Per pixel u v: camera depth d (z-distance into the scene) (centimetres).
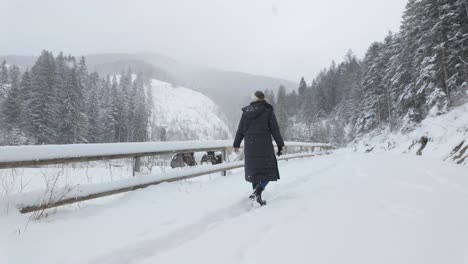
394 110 4350
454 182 653
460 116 1698
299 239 325
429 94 2933
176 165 849
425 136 1773
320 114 9300
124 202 480
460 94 2542
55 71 4969
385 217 393
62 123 4481
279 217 417
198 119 18412
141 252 313
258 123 543
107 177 614
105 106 6788
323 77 11375
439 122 1853
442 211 417
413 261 266
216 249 313
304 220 392
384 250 289
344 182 701
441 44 2670
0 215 330
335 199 510
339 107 8819
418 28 3256
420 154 1619
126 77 10025
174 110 18350
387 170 895
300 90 13000
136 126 6125
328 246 302
